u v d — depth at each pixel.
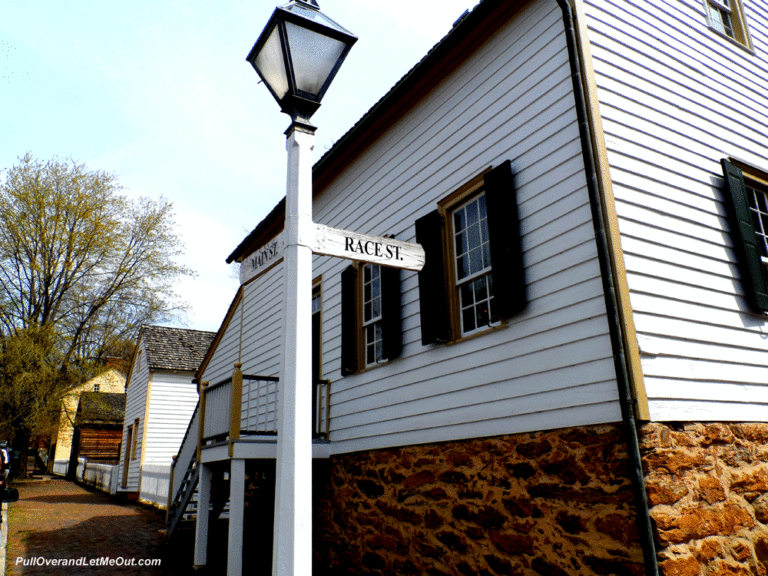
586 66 5.41
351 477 8.02
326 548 8.33
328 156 9.30
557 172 5.60
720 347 5.37
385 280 7.85
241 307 13.24
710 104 6.55
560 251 5.43
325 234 2.93
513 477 5.54
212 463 8.82
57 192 26.62
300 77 2.95
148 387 22.62
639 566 4.30
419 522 6.63
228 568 7.43
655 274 5.12
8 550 9.74
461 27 6.70
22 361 23.61
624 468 4.52
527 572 5.23
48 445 40.16
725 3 7.67
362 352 8.40
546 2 6.05
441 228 7.04
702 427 4.89
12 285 26.50
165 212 29.27
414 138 7.86
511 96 6.34
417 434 6.92
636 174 5.39
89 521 13.61
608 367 4.79
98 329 28.05
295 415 2.56
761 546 4.93
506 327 5.92
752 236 6.14
